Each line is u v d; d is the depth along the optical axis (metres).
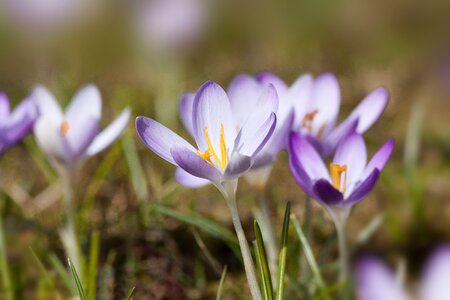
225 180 0.70
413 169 0.92
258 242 0.71
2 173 1.05
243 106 0.79
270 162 0.77
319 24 1.75
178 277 0.86
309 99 0.80
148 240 0.90
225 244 0.89
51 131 0.81
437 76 1.26
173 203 0.95
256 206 0.94
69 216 0.83
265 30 1.75
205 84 0.71
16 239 0.91
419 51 1.47
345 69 1.36
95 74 1.45
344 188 0.74
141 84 1.36
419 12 1.66
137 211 0.91
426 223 0.92
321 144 0.77
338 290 0.82
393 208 0.93
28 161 1.08
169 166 1.02
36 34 1.74
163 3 1.35
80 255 0.82
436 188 0.96
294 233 0.88
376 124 1.13
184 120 0.79
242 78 0.79
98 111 0.85
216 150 0.72
